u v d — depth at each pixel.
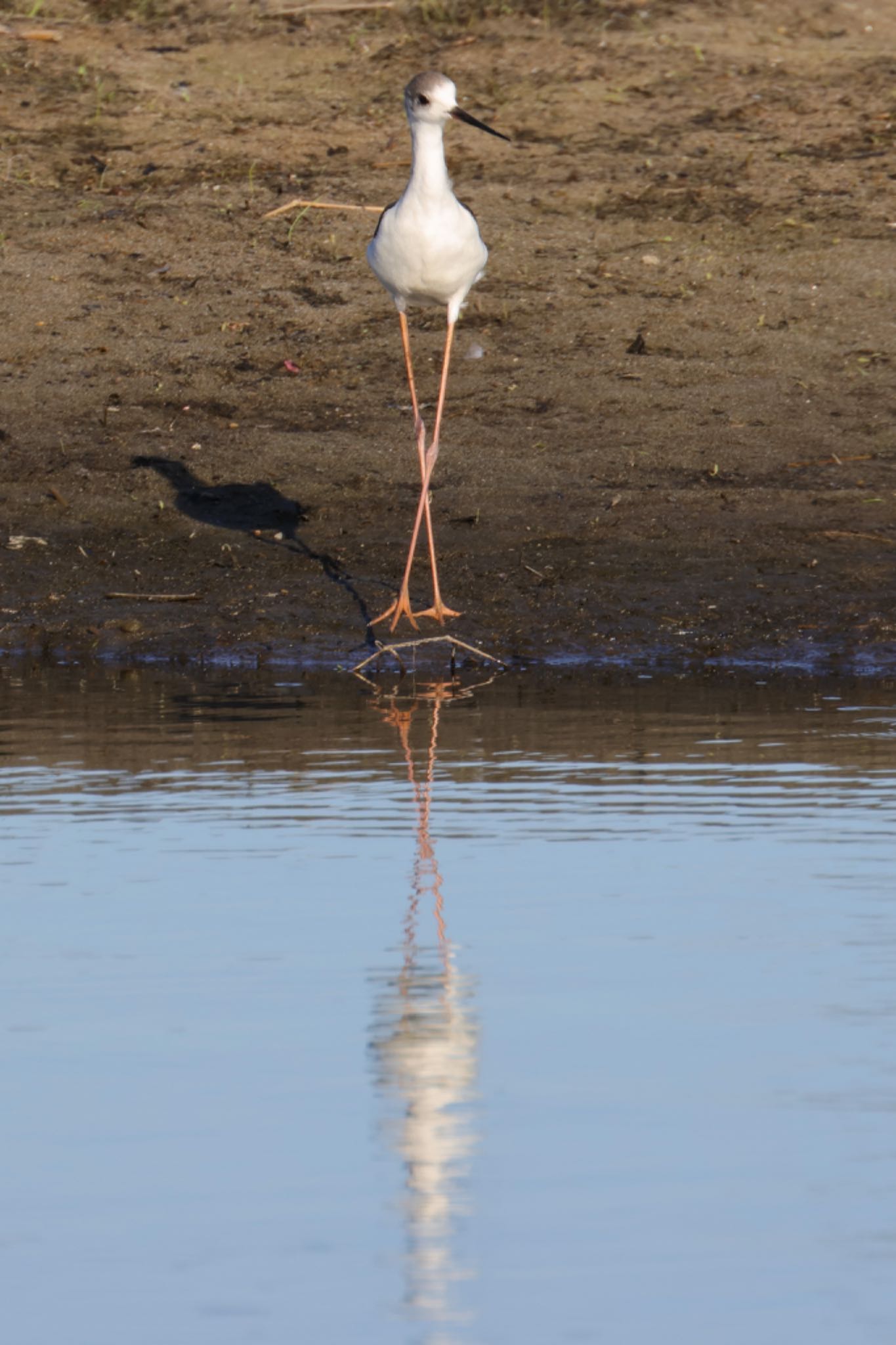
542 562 13.83
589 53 23.47
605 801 8.65
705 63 23.33
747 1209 4.55
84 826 8.30
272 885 7.36
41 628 13.27
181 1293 4.21
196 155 20.95
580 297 18.16
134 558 14.19
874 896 7.07
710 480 15.11
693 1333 4.00
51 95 22.17
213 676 12.23
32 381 16.72
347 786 9.02
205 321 17.72
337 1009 5.95
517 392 16.58
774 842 7.88
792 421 16.08
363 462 15.50
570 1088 5.32
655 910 6.95
